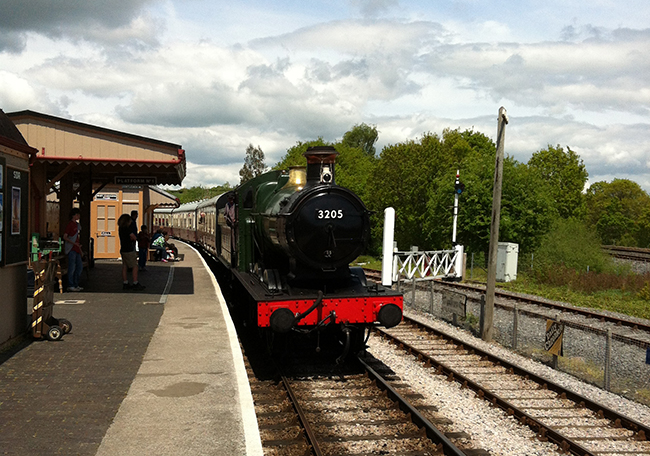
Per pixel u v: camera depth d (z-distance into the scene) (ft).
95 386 19.95
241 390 19.76
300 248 26.99
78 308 34.53
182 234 130.31
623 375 30.86
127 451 14.80
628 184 244.83
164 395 19.21
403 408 22.47
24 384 19.95
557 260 81.76
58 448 14.83
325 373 27.63
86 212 53.62
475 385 26.30
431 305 49.03
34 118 40.37
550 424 22.68
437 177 120.16
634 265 101.24
